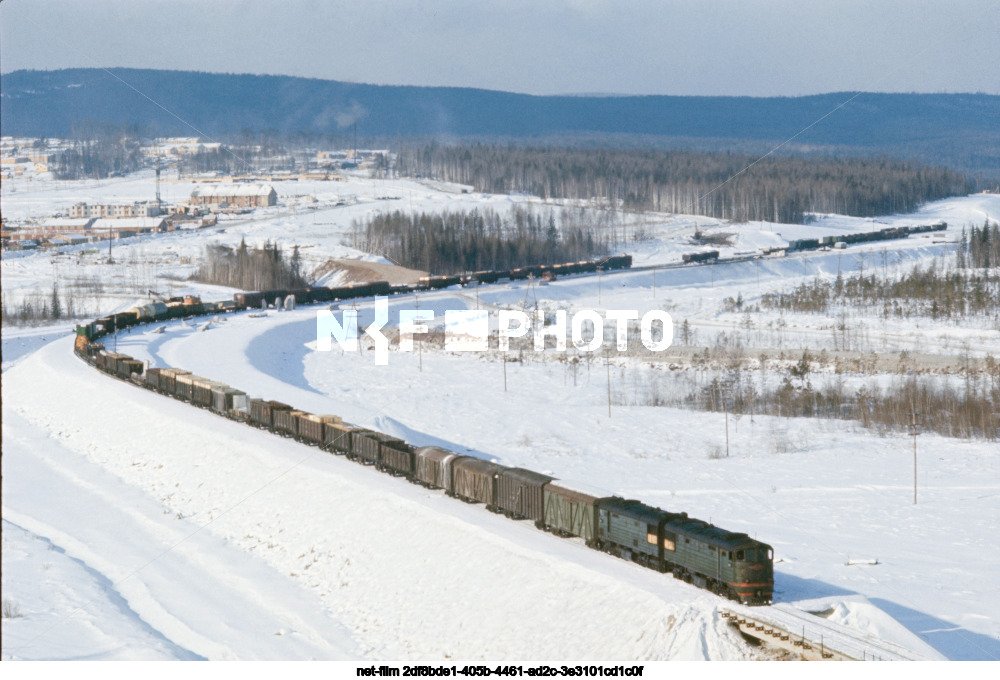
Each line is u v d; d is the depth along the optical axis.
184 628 55.03
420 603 54.03
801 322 169.25
